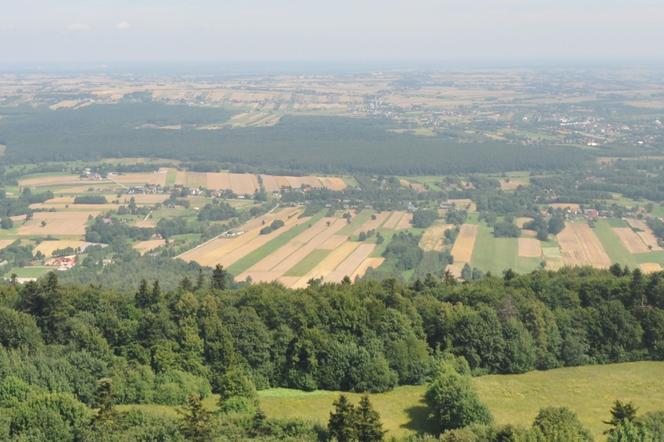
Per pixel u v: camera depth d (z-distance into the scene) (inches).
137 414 3474.4
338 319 4426.7
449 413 3634.4
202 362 4247.0
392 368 4256.9
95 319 4387.3
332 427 3289.9
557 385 4254.4
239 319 4367.6
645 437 3026.6
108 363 4128.9
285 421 3467.0
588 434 3265.3
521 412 3882.9
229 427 3373.5
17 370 3846.0
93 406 3882.9
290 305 4539.9
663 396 4089.6
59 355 4114.2
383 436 3353.8
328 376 4190.5
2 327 4200.3
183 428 3243.1
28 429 3248.0
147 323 4315.9
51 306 4421.8
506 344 4443.9
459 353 4458.7
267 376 4274.1
